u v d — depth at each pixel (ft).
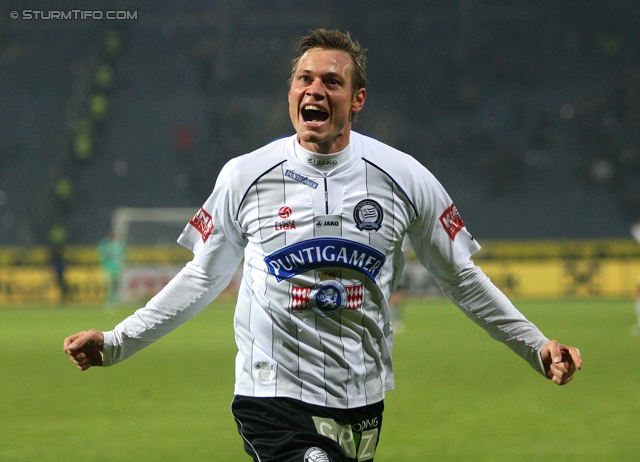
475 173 474.90
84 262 389.19
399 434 83.25
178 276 43.27
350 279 39.75
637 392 110.52
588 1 534.78
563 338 189.16
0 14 553.64
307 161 39.60
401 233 40.70
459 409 97.76
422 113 506.89
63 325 240.73
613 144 470.39
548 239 446.19
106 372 135.03
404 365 142.72
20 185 479.82
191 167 490.49
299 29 558.97
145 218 403.34
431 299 390.83
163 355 161.48
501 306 43.01
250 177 40.14
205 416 94.02
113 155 495.82
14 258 386.11
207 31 559.38
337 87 38.88
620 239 443.32
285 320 39.73
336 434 39.75
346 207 39.52
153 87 532.32
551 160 475.31
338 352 39.78
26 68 540.52
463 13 543.80
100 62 542.16
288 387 39.70
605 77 515.50
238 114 503.61
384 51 538.88
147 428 86.84
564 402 102.53
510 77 516.73
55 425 88.69
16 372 135.54
